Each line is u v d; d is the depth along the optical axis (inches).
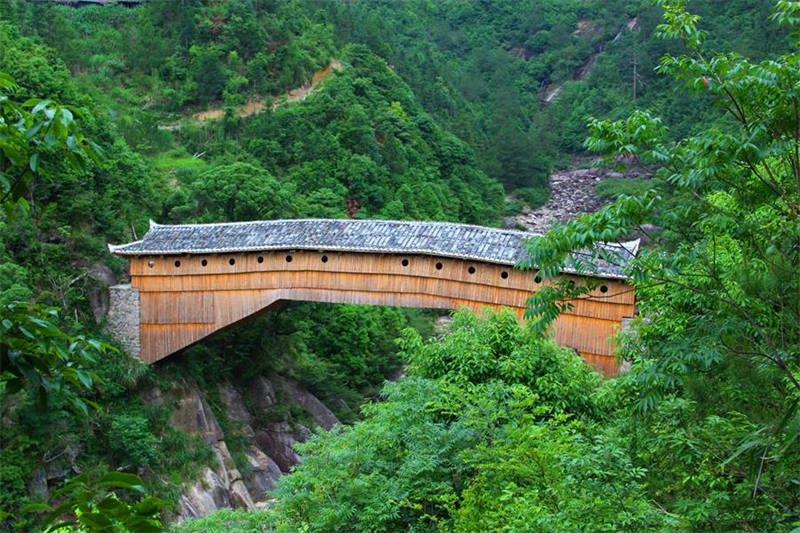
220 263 1256.2
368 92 2869.1
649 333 633.6
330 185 2290.8
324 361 1815.9
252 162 2274.9
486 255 1128.2
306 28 3080.7
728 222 425.4
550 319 461.1
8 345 194.2
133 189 1739.7
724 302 430.3
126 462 1188.5
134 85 2760.8
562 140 4114.2
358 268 1203.2
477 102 4325.8
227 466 1363.2
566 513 410.6
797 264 393.7
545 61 4827.8
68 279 1347.2
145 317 1289.4
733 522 385.7
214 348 1545.3
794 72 384.8
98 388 1220.5
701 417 439.5
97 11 3090.6
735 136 412.2
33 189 1413.6
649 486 467.2
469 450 598.5
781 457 358.9
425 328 2089.1
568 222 429.4
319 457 660.7
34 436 1091.9
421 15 5241.1
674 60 422.0
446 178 2947.8
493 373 747.4
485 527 519.2
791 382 382.3
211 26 2896.2
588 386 728.3
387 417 701.3
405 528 640.4
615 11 4990.2
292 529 628.7
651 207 411.5
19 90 214.2
